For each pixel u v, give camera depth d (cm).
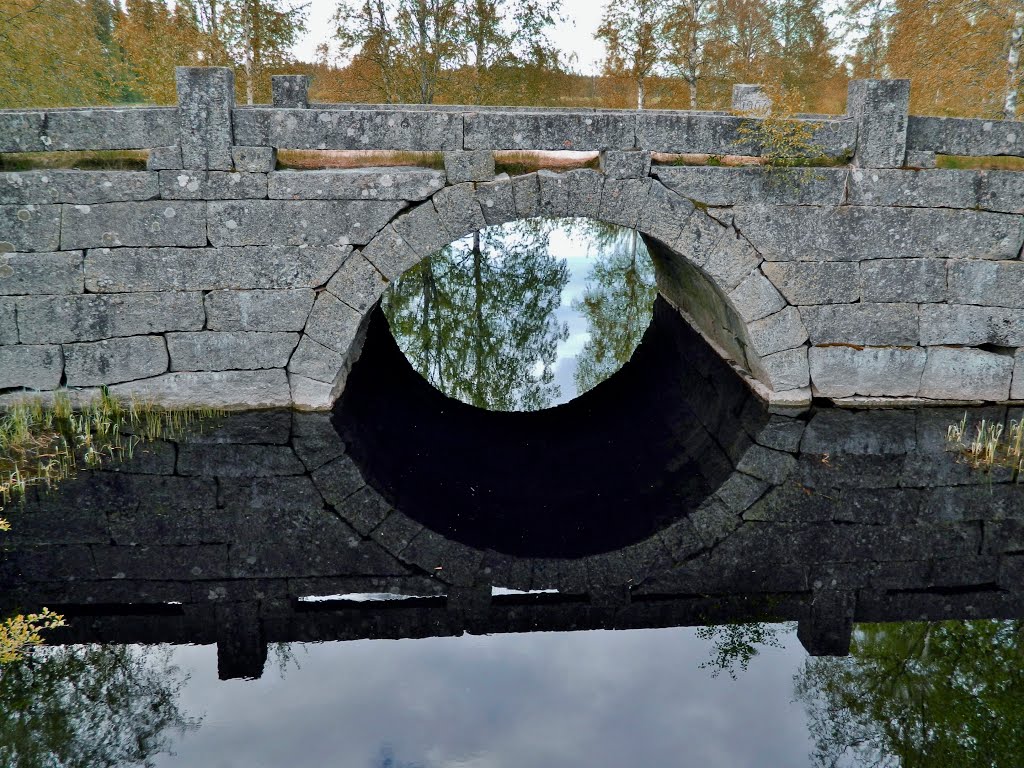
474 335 1310
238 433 680
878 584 478
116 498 569
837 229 707
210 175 660
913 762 342
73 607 439
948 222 708
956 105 1127
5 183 644
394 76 1573
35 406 673
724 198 696
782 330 732
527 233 2038
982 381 745
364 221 680
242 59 1395
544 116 668
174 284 682
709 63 1770
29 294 668
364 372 956
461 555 518
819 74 1878
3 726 350
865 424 711
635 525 565
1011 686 396
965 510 566
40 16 1173
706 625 436
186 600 452
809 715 370
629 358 1165
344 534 538
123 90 1608
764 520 560
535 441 789
